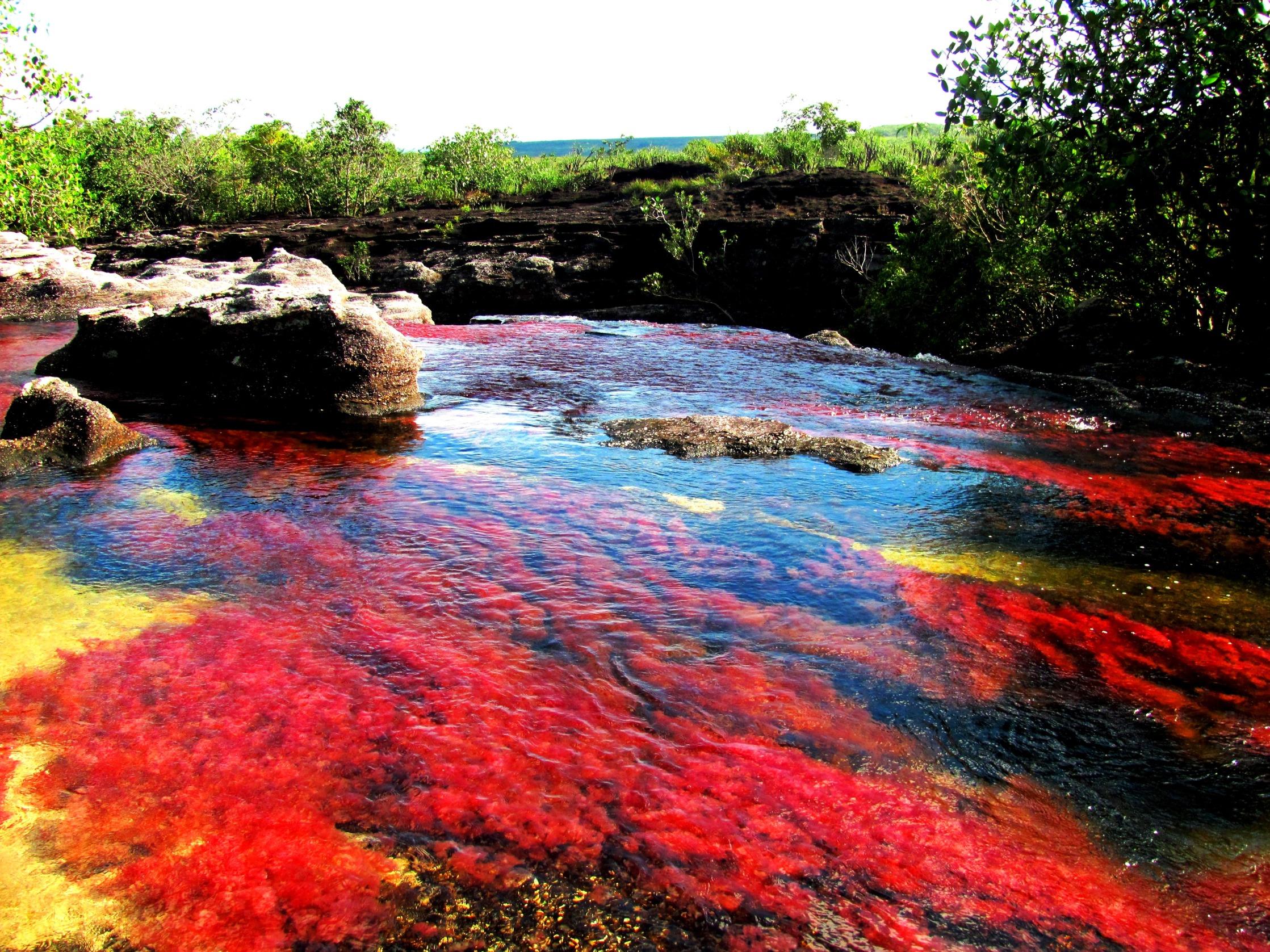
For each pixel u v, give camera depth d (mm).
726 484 6520
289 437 7922
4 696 3721
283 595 4664
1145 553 5281
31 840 2863
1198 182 9625
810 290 19750
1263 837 2920
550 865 2754
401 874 2711
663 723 3533
